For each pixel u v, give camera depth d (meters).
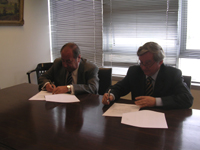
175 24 2.41
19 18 2.79
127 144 0.89
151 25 2.56
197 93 2.29
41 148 0.87
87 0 2.97
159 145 0.87
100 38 2.96
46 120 1.16
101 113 1.25
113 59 2.94
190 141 0.90
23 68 2.98
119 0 2.71
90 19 3.00
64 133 1.00
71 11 3.15
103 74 1.93
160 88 1.42
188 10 2.31
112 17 2.81
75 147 0.87
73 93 1.62
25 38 2.96
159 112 1.22
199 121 1.10
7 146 0.90
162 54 1.33
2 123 1.14
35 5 3.06
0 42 2.62
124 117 1.16
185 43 2.41
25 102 1.48
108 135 0.97
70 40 3.27
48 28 3.35
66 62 1.64
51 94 1.64
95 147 0.87
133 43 2.74
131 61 2.79
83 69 1.80
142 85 1.50
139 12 2.61
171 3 2.38
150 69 1.34
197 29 2.30
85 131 1.02
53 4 3.31
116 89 1.55
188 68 2.45
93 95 1.61
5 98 1.58
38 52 3.20
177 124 1.07
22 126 1.09
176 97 1.30
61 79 1.88
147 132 0.99
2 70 2.69
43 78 1.93
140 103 1.30
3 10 2.55
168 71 1.42
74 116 1.21
